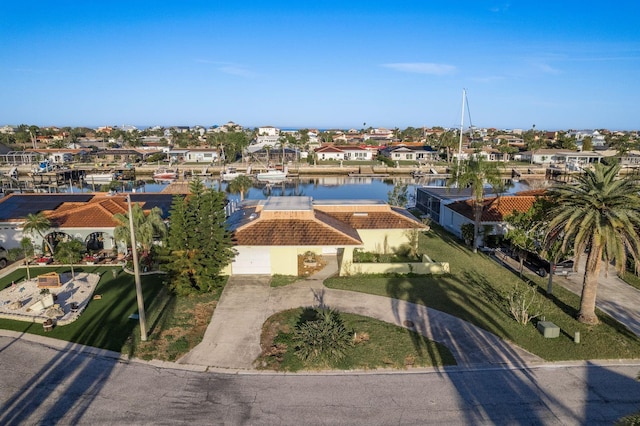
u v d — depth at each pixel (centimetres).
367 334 2119
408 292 2677
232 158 12756
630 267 3033
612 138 18825
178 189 6706
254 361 1888
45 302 2364
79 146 15138
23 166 11250
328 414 1535
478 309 2430
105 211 3625
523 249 3048
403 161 12912
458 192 5262
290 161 12950
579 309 2292
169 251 2641
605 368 1855
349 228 3294
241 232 2956
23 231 3116
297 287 2759
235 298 2577
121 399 1608
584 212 2142
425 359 1903
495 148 14925
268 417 1516
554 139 18725
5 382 1697
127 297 2569
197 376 1772
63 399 1600
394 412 1551
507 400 1628
